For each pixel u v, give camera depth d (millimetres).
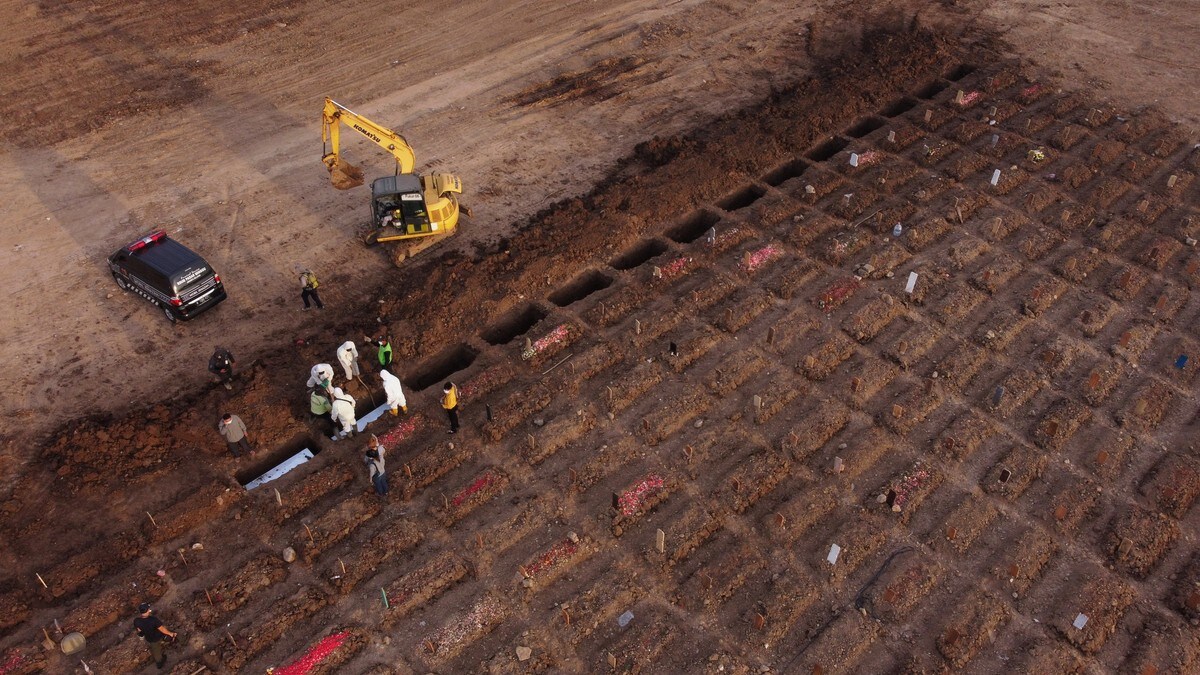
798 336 22375
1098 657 16031
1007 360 21969
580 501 18500
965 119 31000
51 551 17391
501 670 15578
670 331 22578
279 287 24203
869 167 28453
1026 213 26656
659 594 16922
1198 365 21797
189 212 26938
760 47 35938
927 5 39406
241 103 32281
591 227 25516
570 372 21281
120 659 15594
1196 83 33375
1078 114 31531
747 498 18484
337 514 18047
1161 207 26922
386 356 20953
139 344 22344
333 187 28000
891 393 21031
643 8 38969
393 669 15680
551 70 34406
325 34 36906
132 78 33625
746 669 15680
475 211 27062
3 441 19656
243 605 16641
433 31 37188
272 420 19938
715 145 28859
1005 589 17062
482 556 17438
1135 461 19562
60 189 27844
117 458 19109
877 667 15828
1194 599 16594
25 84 33156
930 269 24422
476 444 19703
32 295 23781
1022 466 19203
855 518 18266
